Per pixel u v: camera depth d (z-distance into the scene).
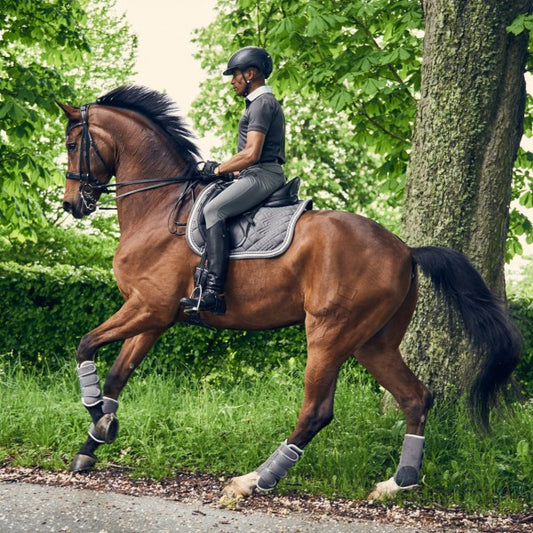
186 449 6.03
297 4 9.73
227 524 4.55
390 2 9.30
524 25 6.57
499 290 6.95
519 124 7.13
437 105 6.95
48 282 9.45
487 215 6.85
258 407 7.05
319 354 5.00
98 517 4.57
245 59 5.45
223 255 5.14
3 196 11.77
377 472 5.62
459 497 5.23
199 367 9.30
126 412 6.71
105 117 5.80
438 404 6.60
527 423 6.32
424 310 6.80
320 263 4.98
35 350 9.49
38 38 11.45
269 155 5.37
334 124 22.33
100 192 5.96
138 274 5.48
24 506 4.70
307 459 5.73
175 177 5.67
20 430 6.37
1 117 10.12
